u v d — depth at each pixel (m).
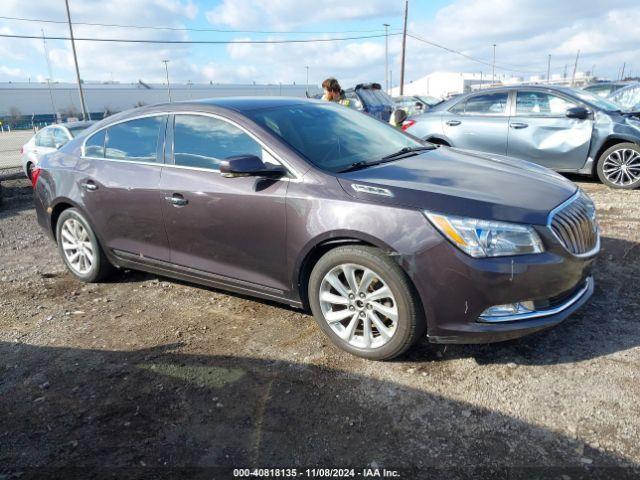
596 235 3.30
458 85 77.50
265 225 3.37
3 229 7.50
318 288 3.26
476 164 3.63
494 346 3.24
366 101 14.67
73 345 3.61
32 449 2.56
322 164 3.38
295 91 96.81
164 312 4.07
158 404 2.86
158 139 4.05
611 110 7.43
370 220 2.95
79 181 4.50
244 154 3.47
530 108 7.90
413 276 2.85
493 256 2.75
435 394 2.80
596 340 3.22
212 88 89.50
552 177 3.50
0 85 77.75
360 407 2.73
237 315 3.93
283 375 3.07
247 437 2.56
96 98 83.12
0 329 3.93
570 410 2.60
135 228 4.16
